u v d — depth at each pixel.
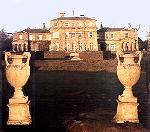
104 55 65.19
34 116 14.88
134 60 14.17
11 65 13.64
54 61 48.09
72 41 85.19
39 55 61.22
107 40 91.50
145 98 19.41
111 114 15.83
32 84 19.73
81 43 85.31
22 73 13.59
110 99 20.98
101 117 14.97
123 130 12.55
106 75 39.94
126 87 14.04
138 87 23.14
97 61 47.88
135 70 13.76
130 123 13.41
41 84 28.58
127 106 13.77
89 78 36.12
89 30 85.38
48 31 90.69
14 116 13.55
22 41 88.00
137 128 12.81
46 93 22.94
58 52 63.28
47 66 46.12
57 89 25.52
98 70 45.84
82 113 16.02
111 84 29.47
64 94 22.80
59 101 19.56
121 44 87.31
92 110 16.86
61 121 14.02
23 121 13.49
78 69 46.72
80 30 85.38
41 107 17.20
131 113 13.76
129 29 86.12
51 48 85.31
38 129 12.73
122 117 13.75
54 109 16.78
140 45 81.00
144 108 16.44
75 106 18.20
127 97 13.88
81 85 28.81
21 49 87.69
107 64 46.75
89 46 85.69
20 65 13.63
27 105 13.76
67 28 84.94
